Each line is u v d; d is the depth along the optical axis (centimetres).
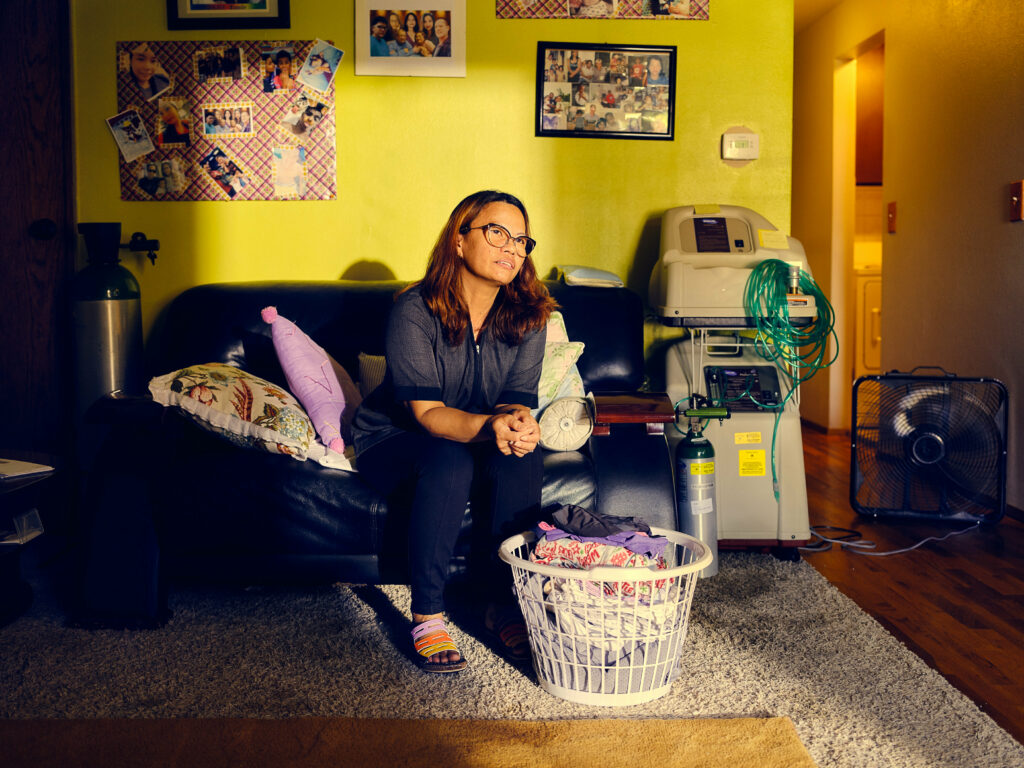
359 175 314
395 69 310
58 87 304
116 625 209
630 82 312
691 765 145
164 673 184
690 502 253
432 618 187
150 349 318
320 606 226
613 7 311
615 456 231
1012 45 328
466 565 211
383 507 207
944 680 181
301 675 183
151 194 312
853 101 507
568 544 174
